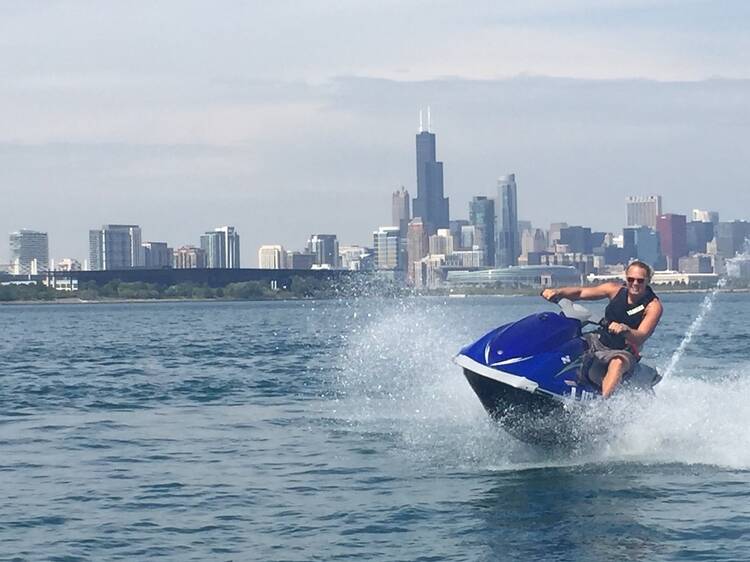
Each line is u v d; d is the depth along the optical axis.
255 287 177.00
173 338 39.59
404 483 9.57
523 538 7.77
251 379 19.73
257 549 7.60
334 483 9.65
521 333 10.00
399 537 7.85
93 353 29.98
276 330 46.00
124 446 11.88
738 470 9.70
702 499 8.75
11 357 28.58
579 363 9.92
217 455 11.20
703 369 19.50
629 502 8.70
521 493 9.05
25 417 14.58
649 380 10.40
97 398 16.92
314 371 21.16
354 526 8.16
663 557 7.29
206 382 19.33
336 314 74.69
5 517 8.53
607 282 10.58
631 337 10.03
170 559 7.40
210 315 82.56
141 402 16.30
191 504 8.92
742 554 7.32
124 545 7.74
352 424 13.20
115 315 91.81
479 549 7.52
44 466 10.70
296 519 8.38
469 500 8.86
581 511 8.45
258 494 9.26
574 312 10.24
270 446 11.73
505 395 9.77
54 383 19.62
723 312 67.25
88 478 10.05
